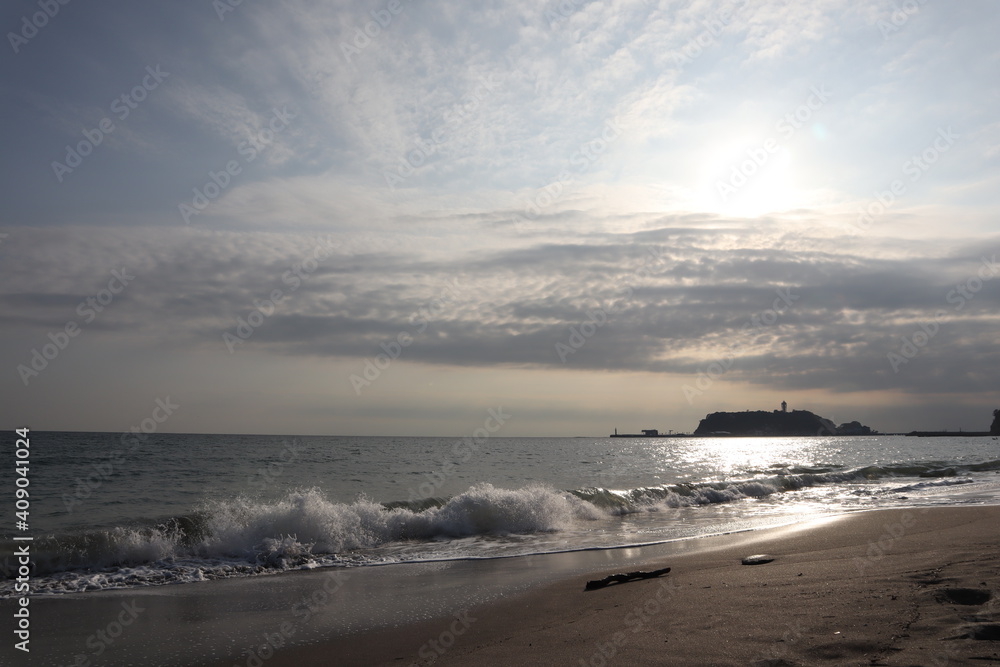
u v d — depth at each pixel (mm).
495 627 7238
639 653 5418
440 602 8688
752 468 42688
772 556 10180
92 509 17172
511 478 31281
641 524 16484
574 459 54719
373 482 27141
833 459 61000
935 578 6988
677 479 32500
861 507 18812
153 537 12125
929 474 31734
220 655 6641
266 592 9555
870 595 6488
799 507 19609
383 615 8070
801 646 5066
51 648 6902
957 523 13305
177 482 24781
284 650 6730
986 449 89750
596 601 8062
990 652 4422
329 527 13680
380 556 12547
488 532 15375
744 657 4992
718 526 15711
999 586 6246
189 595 9383
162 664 6391
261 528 13062
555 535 14859
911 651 4613
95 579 10281
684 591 7914
